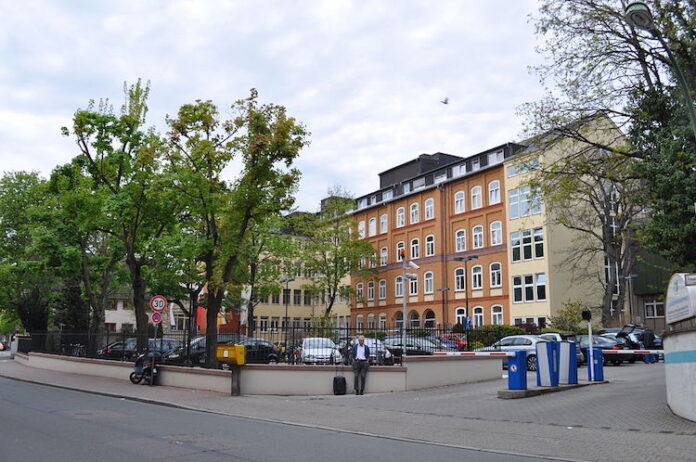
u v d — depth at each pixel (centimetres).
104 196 2577
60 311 4831
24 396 1788
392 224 6181
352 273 5891
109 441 975
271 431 1135
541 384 1738
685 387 1145
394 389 1881
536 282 4566
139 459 826
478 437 1060
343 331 2027
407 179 6069
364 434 1115
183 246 2286
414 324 5716
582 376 2217
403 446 980
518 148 2288
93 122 2552
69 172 2669
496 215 4994
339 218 5466
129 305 6694
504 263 4838
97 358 2767
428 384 1956
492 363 2202
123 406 1559
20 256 4444
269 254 4500
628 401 1435
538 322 4512
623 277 3972
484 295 5009
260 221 2334
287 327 1998
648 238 1762
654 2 1817
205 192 2238
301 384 1834
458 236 5350
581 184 2194
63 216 3064
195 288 3712
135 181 2536
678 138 1642
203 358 2175
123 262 3747
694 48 1719
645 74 1953
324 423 1256
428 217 5716
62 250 3045
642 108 1886
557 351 1792
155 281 3238
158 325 2541
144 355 2203
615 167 2048
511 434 1082
